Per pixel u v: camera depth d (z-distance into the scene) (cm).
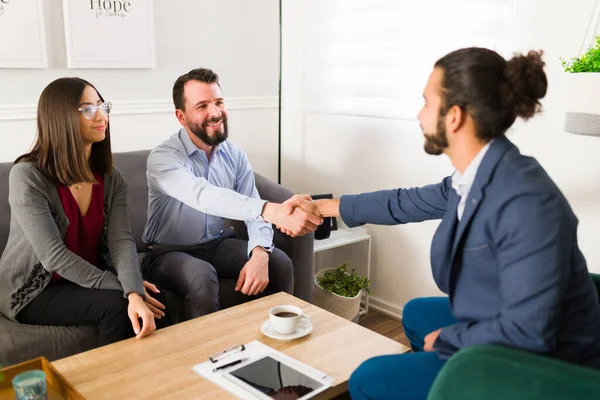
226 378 142
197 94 222
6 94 242
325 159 315
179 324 175
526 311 115
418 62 259
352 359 154
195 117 225
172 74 288
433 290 271
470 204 128
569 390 108
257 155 332
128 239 199
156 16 278
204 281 207
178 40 287
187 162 228
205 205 212
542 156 221
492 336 120
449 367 117
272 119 333
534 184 120
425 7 253
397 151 276
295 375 144
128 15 264
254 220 210
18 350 176
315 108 315
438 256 138
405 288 284
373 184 290
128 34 266
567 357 125
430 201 170
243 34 312
